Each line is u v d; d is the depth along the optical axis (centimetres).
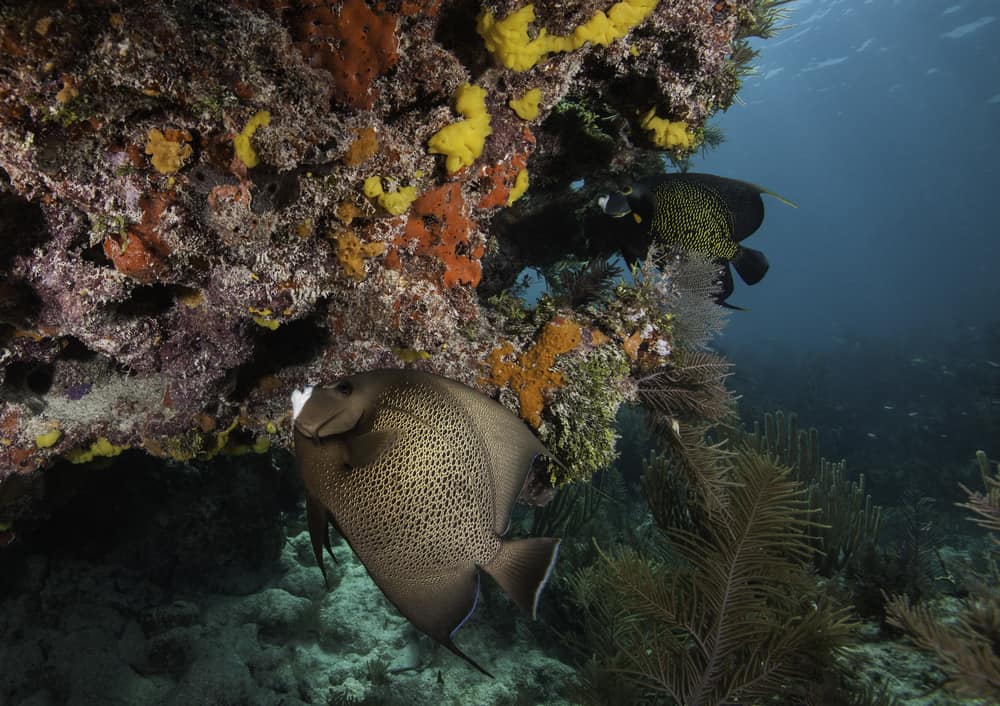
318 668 538
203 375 279
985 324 3281
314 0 190
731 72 359
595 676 413
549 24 236
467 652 571
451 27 241
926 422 1700
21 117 153
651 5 245
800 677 324
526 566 143
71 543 528
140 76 156
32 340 242
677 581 388
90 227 195
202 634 516
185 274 210
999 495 294
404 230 242
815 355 2630
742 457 340
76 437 289
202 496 573
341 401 141
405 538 141
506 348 298
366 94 207
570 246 484
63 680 454
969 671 240
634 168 467
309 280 225
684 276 330
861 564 523
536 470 310
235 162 179
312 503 140
